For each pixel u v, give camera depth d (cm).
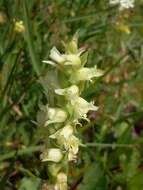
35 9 33
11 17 29
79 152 28
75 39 15
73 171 26
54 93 16
